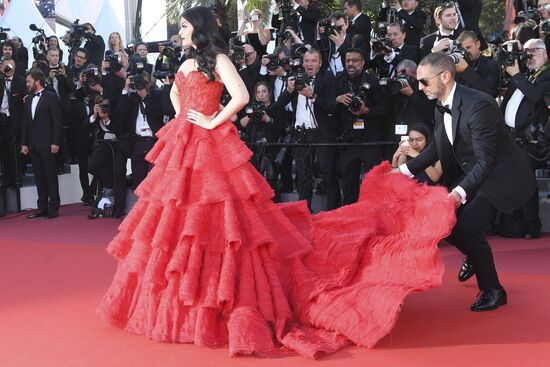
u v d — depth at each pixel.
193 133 4.00
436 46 6.13
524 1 8.09
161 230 3.78
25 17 12.91
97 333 3.94
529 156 6.50
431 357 3.51
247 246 3.85
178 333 3.73
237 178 3.94
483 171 4.07
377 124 6.91
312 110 7.15
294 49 7.33
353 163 7.01
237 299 3.73
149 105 8.13
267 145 7.36
